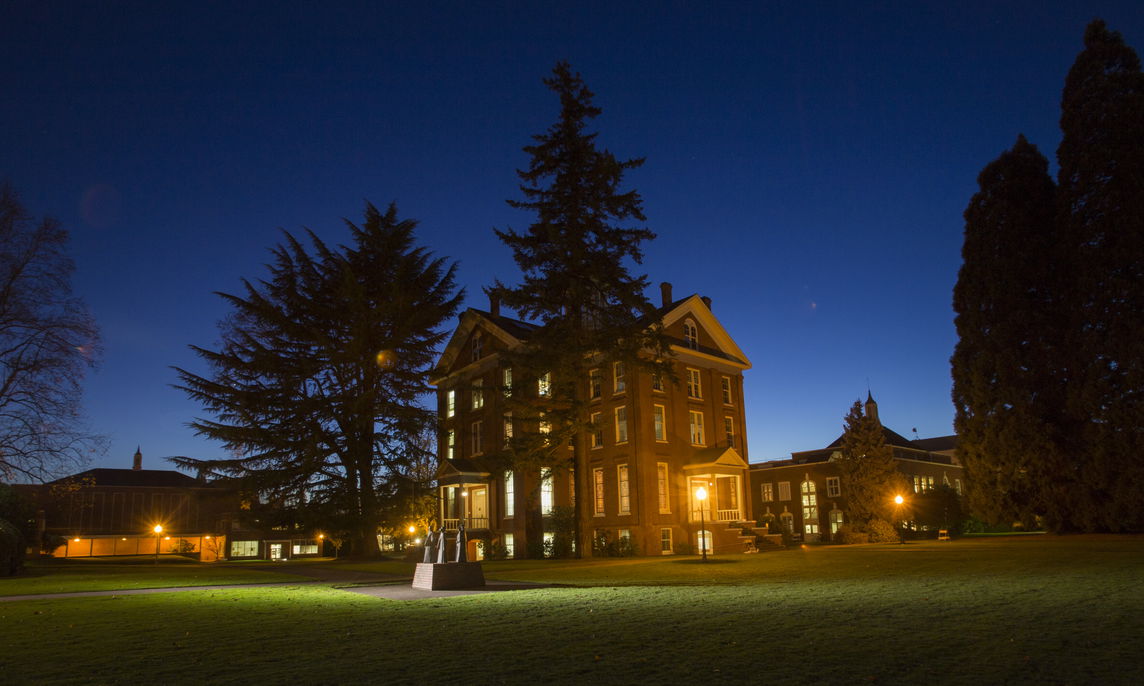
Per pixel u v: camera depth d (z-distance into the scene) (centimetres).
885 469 4841
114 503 6738
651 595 1541
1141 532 3659
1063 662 752
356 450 4012
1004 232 4250
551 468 3388
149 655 894
